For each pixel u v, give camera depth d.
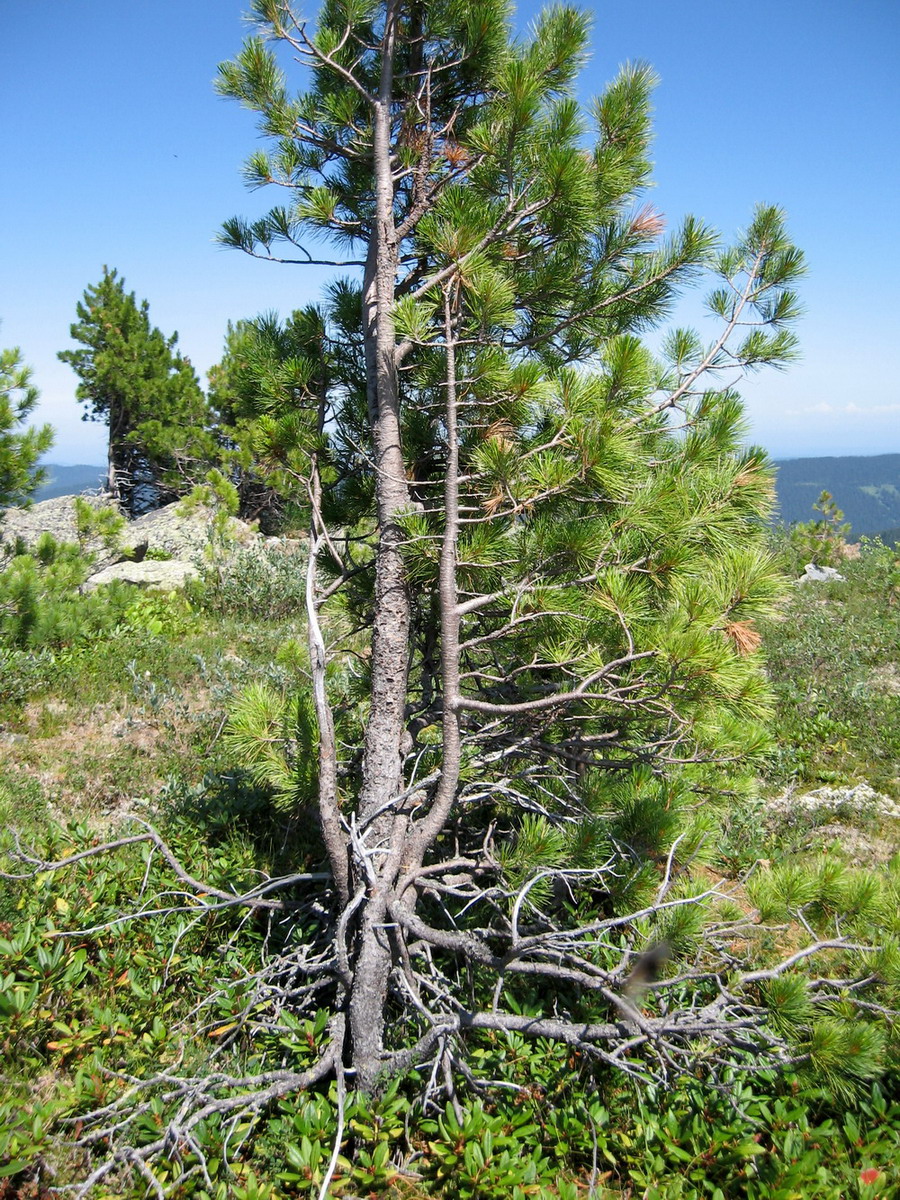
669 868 3.20
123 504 27.28
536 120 3.52
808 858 5.79
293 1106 3.02
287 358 4.08
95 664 9.34
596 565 3.50
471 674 3.66
